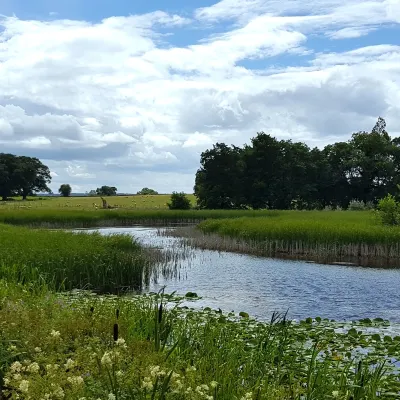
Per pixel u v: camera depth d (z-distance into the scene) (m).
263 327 10.54
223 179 80.69
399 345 9.73
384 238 28.66
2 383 5.18
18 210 56.88
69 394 4.48
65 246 18.92
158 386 4.72
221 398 5.38
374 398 6.30
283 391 5.88
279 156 81.69
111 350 5.45
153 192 148.38
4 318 7.05
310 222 34.91
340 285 19.00
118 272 17.81
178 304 14.00
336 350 9.26
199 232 39.41
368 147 87.75
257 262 25.23
